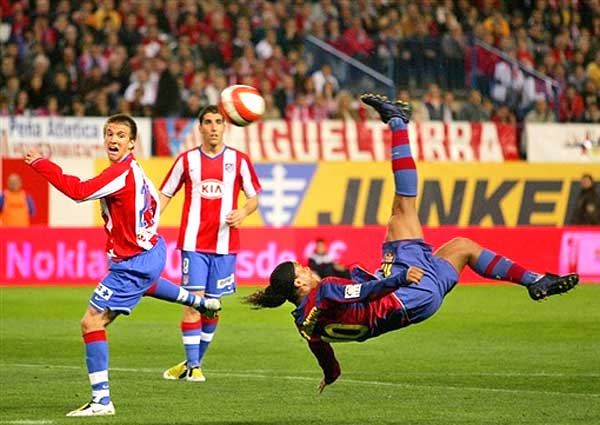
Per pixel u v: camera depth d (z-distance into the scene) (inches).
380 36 2925.7
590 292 2356.1
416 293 918.4
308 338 945.5
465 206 2628.0
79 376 1288.1
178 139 2586.1
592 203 2689.5
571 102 2962.6
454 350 1539.1
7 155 2502.5
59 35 2807.6
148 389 1196.5
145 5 2938.0
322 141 2635.3
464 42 2930.6
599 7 3257.9
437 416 1030.4
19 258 2370.8
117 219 1042.7
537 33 3164.4
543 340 1651.1
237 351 1530.5
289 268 941.2
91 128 2568.9
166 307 2095.2
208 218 1343.5
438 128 2674.7
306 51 2898.6
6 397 1136.2
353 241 2482.8
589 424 986.7
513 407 1083.3
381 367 1379.2
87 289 2321.6
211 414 1037.8
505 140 2709.2
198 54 2869.1
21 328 1753.2
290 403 1107.9
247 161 1364.4
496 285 2522.1
